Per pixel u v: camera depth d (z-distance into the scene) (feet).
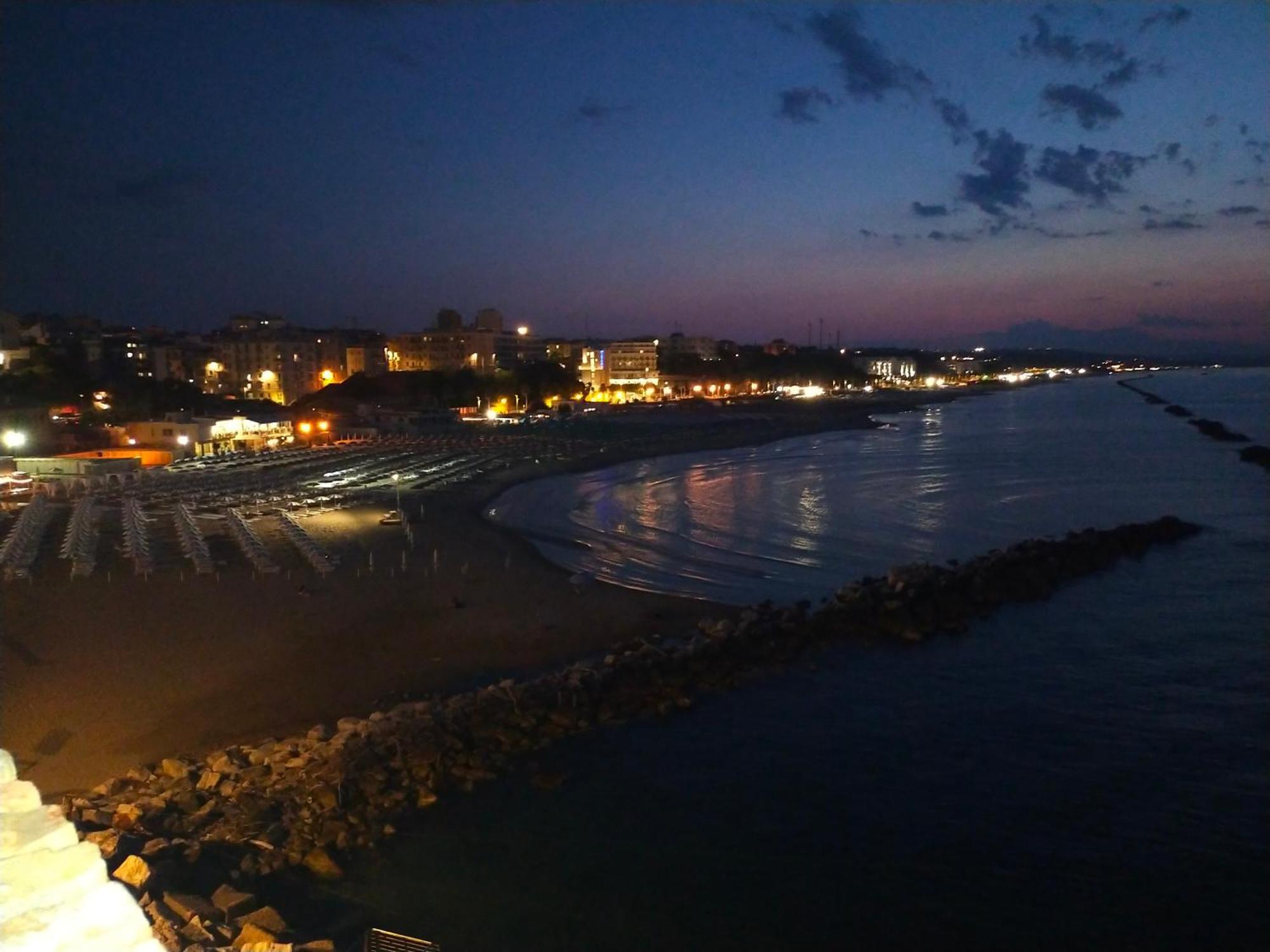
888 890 63.36
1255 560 159.22
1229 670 104.42
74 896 23.94
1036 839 69.56
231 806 67.87
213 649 106.52
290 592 131.34
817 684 100.83
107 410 330.75
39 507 185.57
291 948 45.68
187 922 48.60
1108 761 82.17
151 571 140.67
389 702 92.38
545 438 409.08
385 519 192.03
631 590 137.69
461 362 630.33
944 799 75.51
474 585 138.00
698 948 56.95
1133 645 113.50
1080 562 153.07
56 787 72.74
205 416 359.87
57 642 108.17
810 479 286.87
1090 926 59.77
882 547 178.50
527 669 102.47
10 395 300.81
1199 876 64.80
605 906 60.59
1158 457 340.39
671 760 81.97
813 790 76.84
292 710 89.86
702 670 101.14
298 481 251.39
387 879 62.49
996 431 477.36
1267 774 79.30
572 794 75.51
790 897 62.34
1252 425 486.38
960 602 127.44
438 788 75.20
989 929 59.36
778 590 144.05
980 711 93.30
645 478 291.79
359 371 617.21
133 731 84.23
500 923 58.34
